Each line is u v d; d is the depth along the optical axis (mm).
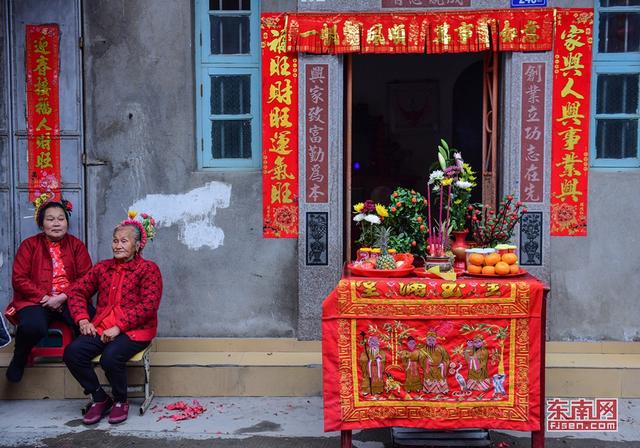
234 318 5066
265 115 4898
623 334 4938
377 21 4750
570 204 4852
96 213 5043
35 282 4602
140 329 4312
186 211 5023
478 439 3881
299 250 4941
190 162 5004
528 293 3623
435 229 4184
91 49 4953
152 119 4992
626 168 4977
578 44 4754
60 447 3926
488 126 5031
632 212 4871
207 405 4547
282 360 4773
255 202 5000
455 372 3666
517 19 4695
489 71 4977
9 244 5051
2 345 4062
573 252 4898
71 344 4195
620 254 4898
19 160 5008
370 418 3691
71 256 4691
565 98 4789
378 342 3668
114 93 4977
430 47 4719
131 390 4531
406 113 8016
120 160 5012
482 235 4137
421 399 3680
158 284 4379
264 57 4855
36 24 4938
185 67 4957
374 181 7887
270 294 5047
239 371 4672
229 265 5043
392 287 3625
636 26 4910
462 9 4773
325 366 3686
